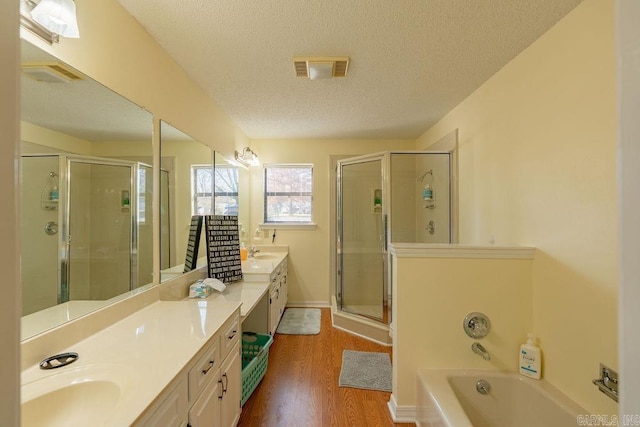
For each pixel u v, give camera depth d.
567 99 1.53
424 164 3.46
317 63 2.00
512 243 2.00
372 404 1.99
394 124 3.44
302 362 2.54
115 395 0.89
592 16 1.39
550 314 1.66
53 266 1.14
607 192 1.32
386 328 2.91
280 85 2.40
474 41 1.79
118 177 1.49
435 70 2.15
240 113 3.05
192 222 2.28
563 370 1.56
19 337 0.34
